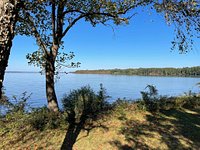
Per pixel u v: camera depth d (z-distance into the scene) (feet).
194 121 39.04
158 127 35.35
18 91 148.25
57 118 36.63
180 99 48.75
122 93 159.63
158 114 40.24
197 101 48.73
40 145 30.83
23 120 35.63
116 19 38.88
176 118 39.45
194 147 30.07
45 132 33.76
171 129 34.96
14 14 9.21
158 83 313.73
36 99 113.09
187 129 35.40
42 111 38.19
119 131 33.60
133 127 34.94
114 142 31.12
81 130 34.19
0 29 8.87
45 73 40.63
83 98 39.73
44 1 34.94
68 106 41.29
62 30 40.65
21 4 9.56
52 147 30.40
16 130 34.04
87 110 38.81
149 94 44.47
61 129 34.35
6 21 8.95
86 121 36.32
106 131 33.68
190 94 55.98
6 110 37.22
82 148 30.19
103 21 41.68
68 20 43.01
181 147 29.94
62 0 35.94
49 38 43.73
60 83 285.23
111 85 256.32
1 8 8.87
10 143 31.32
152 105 42.09
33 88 187.11
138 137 32.22
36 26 41.37
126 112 39.91
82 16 39.78
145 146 30.25
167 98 49.26
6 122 35.96
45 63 41.39
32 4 35.14
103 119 37.17
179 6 24.32
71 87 213.66
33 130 34.17
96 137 32.37
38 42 39.45
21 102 39.09
